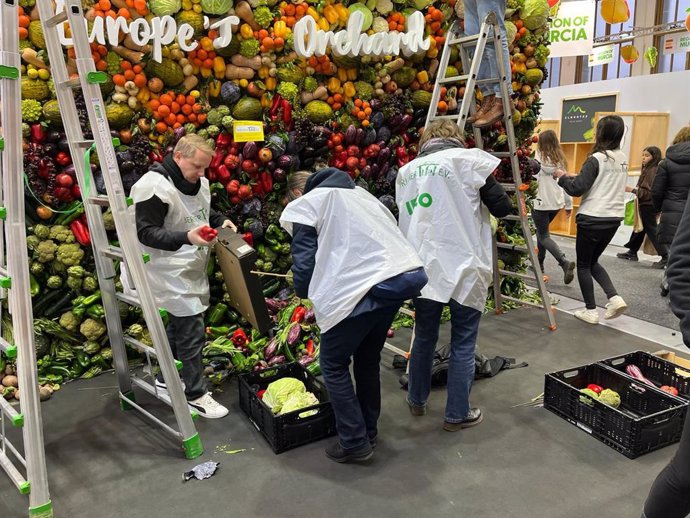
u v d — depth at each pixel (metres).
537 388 3.07
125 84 3.06
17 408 2.86
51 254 3.08
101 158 2.20
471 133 4.26
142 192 2.38
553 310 4.48
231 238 2.66
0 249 2.11
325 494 2.17
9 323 2.88
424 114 4.15
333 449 2.40
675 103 7.12
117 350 2.78
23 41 2.88
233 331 3.57
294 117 3.61
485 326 4.09
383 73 3.85
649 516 1.54
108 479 2.29
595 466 2.33
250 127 3.44
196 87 3.37
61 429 2.69
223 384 3.17
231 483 2.26
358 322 2.09
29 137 2.97
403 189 2.55
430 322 2.53
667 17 8.71
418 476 2.28
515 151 3.84
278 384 2.65
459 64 4.21
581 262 4.10
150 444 2.55
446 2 4.06
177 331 2.72
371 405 2.39
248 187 3.51
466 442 2.53
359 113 3.80
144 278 2.30
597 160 3.84
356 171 3.89
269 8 3.43
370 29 3.82
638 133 7.07
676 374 2.91
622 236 7.42
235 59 3.39
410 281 2.04
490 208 2.46
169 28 3.05
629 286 5.36
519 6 4.20
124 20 2.94
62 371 3.19
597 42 9.15
